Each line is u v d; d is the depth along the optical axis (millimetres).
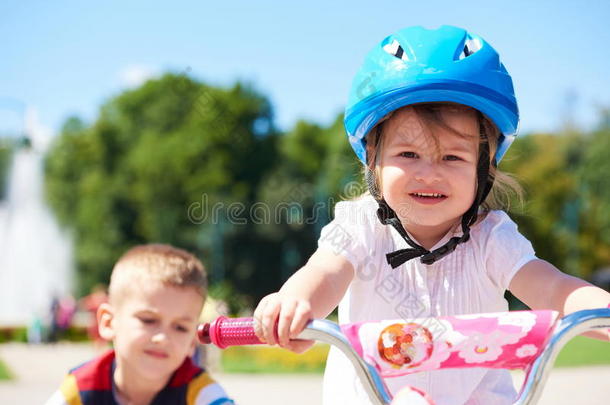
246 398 10219
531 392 2000
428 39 2701
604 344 17469
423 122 2633
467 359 2146
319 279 2582
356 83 2816
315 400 9977
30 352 21469
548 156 40719
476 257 2789
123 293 2324
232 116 48125
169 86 51062
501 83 2703
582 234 40656
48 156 55656
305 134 50812
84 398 2320
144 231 53062
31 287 43031
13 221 44719
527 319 2119
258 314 2121
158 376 2279
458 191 2660
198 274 2393
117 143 54531
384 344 2135
